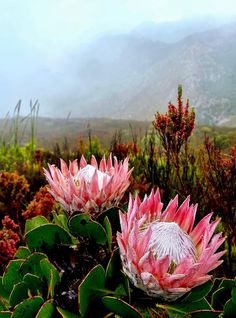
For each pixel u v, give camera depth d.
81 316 1.74
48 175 2.16
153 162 4.03
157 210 1.79
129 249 1.53
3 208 3.62
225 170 3.34
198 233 1.74
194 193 3.29
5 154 5.90
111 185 2.08
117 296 1.77
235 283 1.85
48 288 1.88
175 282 1.50
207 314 1.65
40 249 2.12
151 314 1.81
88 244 2.10
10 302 1.90
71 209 2.14
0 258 2.65
